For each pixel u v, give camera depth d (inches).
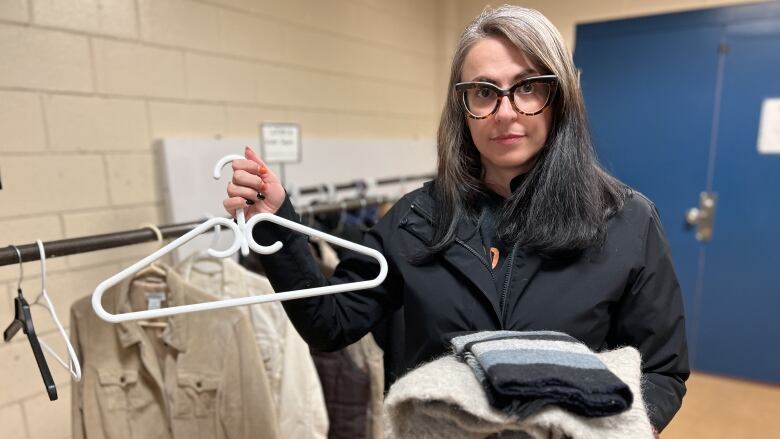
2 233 45.5
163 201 58.4
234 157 28.7
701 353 101.6
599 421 21.0
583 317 29.1
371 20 92.3
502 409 20.9
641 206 31.4
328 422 50.8
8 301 46.6
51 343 49.8
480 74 29.5
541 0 110.2
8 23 44.5
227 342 41.9
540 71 29.0
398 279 35.3
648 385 28.3
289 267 30.2
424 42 110.5
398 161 99.7
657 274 30.1
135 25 54.2
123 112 53.9
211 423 42.3
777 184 89.0
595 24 100.6
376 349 50.6
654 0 98.6
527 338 24.6
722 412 87.0
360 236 59.9
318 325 31.7
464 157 33.6
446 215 32.5
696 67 92.4
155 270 43.0
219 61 63.6
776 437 79.4
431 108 115.9
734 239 94.3
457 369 23.7
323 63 81.0
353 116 89.0
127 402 41.3
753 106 88.8
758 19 86.1
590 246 29.7
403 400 22.4
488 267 30.9
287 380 45.8
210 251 26.5
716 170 93.7
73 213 50.4
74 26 49.1
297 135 58.0
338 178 82.4
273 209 29.7
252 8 67.6
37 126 47.1
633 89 98.5
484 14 30.9
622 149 101.3
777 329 93.4
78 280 51.6
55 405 50.5
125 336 41.1
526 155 30.1
